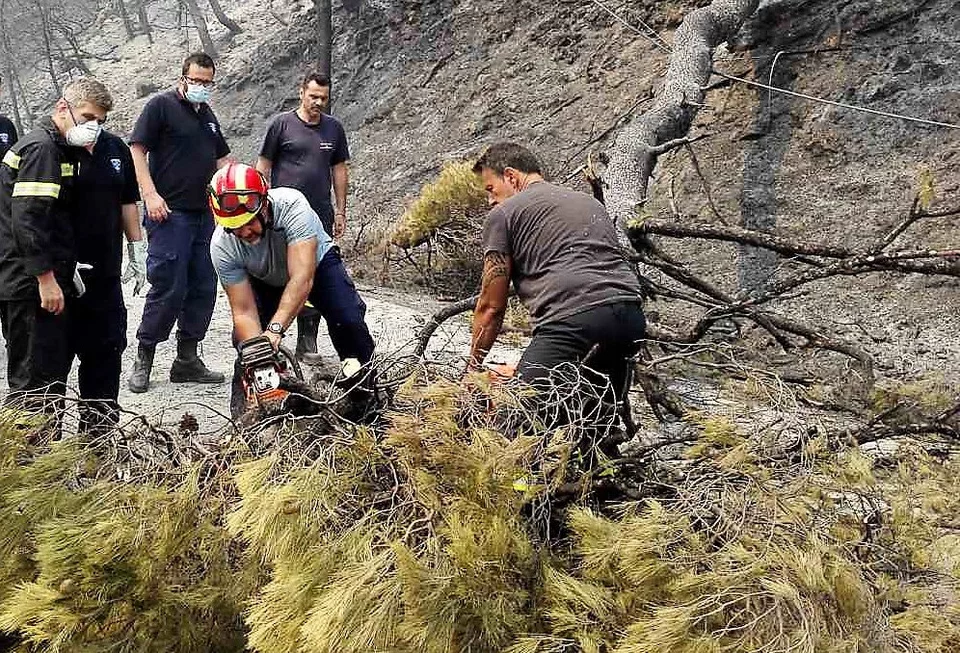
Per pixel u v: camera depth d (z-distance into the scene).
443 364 2.71
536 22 13.19
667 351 4.41
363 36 15.83
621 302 3.05
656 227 4.98
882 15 8.99
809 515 2.12
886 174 8.11
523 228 3.16
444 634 1.84
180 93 5.11
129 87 22.56
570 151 11.16
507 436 2.28
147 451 2.53
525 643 1.90
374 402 2.71
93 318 4.04
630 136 6.95
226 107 17.59
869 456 2.69
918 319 6.67
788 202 8.45
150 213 4.96
